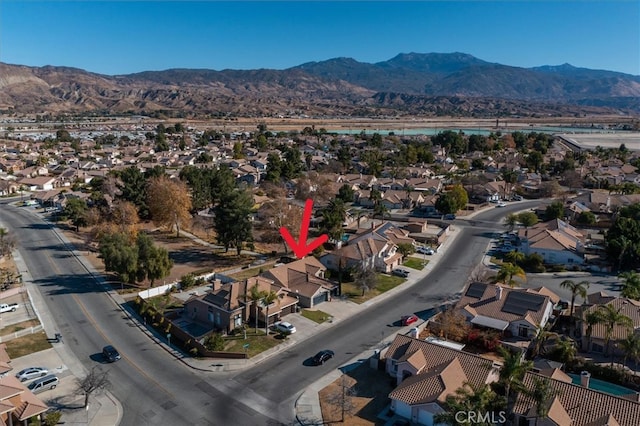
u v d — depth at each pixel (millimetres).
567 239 94188
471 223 121125
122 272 76562
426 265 89562
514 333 60500
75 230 114812
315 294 70312
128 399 47969
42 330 62812
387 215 127875
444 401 42531
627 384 50438
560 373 47500
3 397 42219
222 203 95688
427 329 63312
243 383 50938
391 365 52344
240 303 63719
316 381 51312
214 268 88000
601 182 162500
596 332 57875
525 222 111375
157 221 110750
